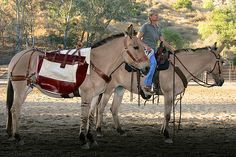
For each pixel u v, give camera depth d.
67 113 18.20
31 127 14.15
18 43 57.88
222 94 31.50
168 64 12.30
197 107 22.06
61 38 61.34
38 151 10.38
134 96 28.22
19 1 60.31
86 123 10.97
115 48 10.98
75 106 21.14
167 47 12.70
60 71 10.83
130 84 12.88
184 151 10.68
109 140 12.16
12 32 62.38
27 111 18.67
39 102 23.03
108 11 62.31
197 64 12.66
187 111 20.12
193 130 14.26
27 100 24.14
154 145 11.45
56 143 11.43
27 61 11.15
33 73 11.05
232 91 34.62
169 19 83.06
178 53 12.68
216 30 67.69
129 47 10.85
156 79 12.34
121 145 11.38
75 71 10.77
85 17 60.97
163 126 12.45
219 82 12.84
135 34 10.94
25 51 11.37
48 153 10.16
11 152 10.23
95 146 11.07
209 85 12.95
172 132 13.78
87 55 10.88
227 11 69.75
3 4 66.56
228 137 12.91
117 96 13.23
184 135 13.23
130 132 13.64
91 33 61.28
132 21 75.31
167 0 95.81
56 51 11.25
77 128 14.07
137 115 18.03
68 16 60.53
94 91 10.94
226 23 67.44
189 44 65.12
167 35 61.38
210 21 71.00
